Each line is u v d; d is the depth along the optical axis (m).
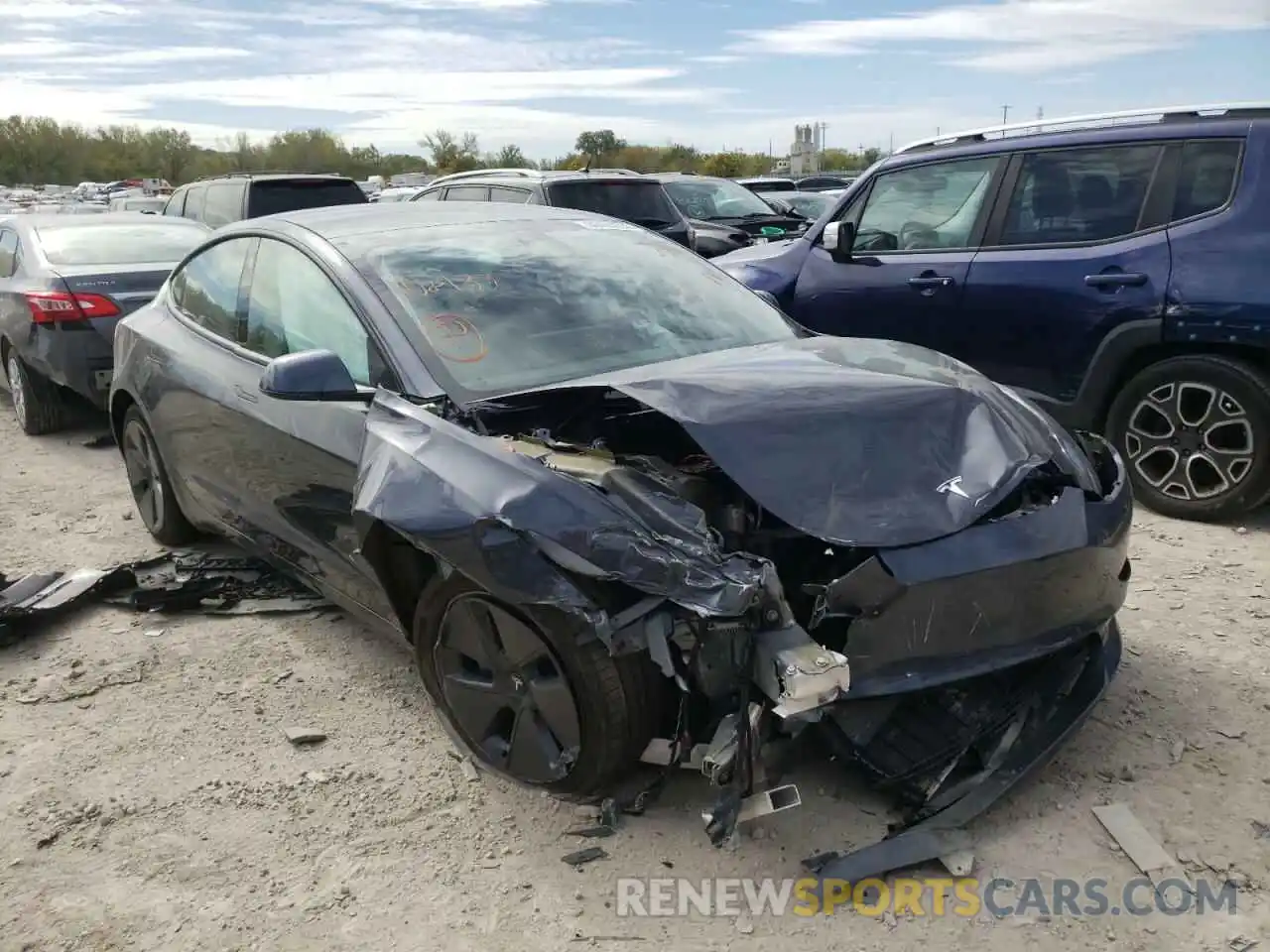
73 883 2.75
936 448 2.92
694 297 4.06
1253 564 4.59
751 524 2.97
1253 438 4.91
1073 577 2.90
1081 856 2.73
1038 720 2.99
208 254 4.71
